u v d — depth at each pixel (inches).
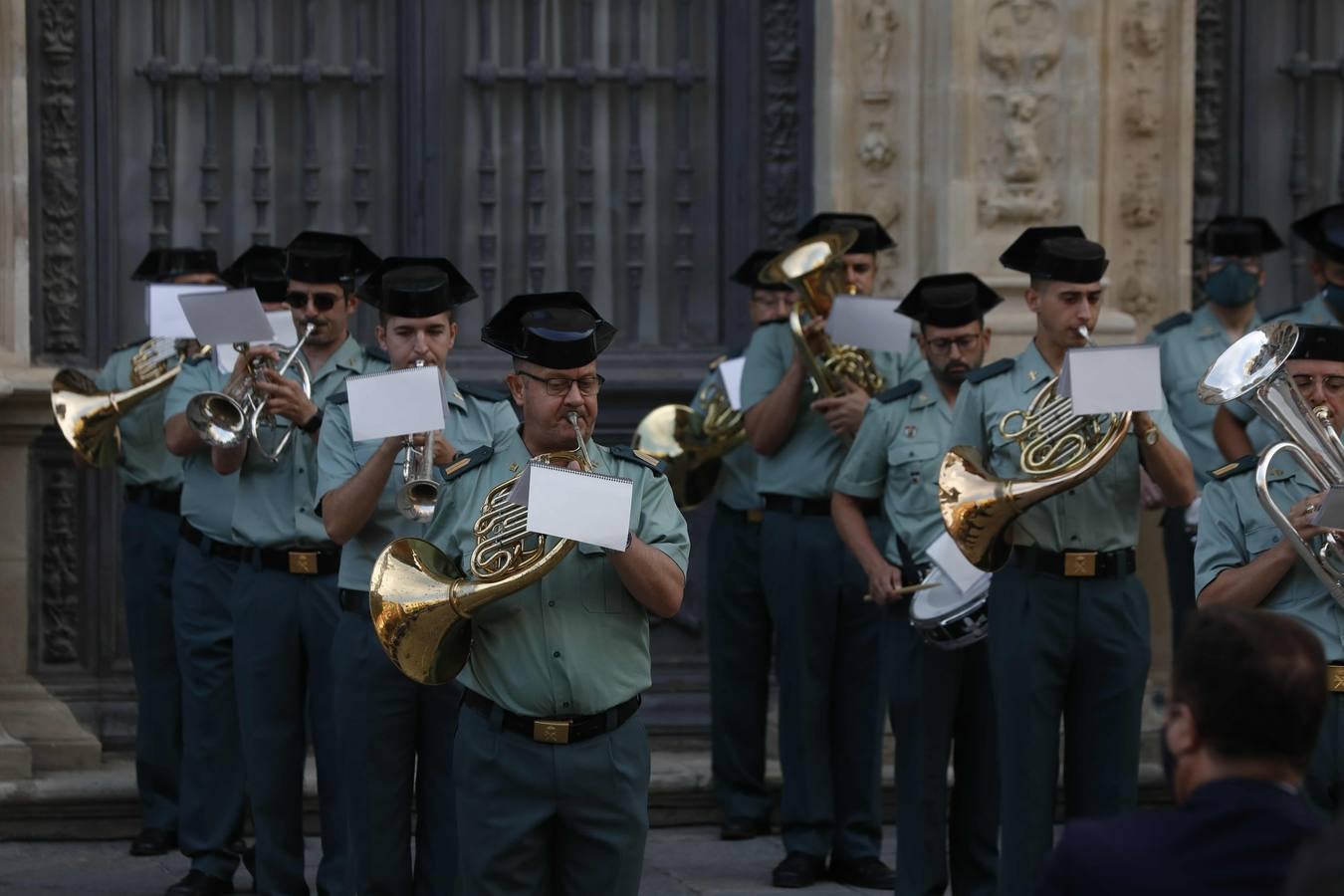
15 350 954.7
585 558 540.1
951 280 784.3
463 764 545.3
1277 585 593.3
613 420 1024.9
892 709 750.5
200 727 796.0
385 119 1024.9
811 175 1021.8
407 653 530.9
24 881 832.9
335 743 726.5
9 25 947.3
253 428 717.9
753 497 916.0
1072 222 979.3
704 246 1040.8
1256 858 307.7
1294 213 1064.8
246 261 817.5
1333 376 578.2
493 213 1031.0
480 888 541.6
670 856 891.4
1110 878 312.8
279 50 1018.1
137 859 876.6
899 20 991.0
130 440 880.3
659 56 1034.7
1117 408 611.2
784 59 1021.8
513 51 1031.0
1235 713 319.0
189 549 800.9
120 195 1008.9
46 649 991.0
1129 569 670.5
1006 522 639.1
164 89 1008.9
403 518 664.4
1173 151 1018.1
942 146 977.5
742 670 922.7
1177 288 1021.8
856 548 775.7
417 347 672.4
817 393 840.3
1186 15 1012.5
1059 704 672.4
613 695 539.2
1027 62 975.6
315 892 813.2
